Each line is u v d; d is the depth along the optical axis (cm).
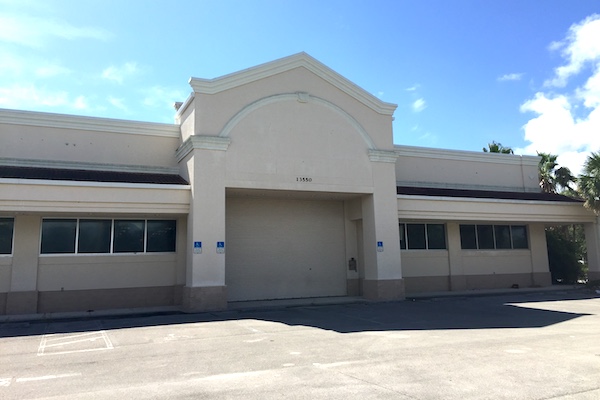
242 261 1958
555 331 1106
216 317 1462
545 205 2333
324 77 1956
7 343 1048
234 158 1741
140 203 1636
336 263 2130
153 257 1802
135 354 902
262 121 1812
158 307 1736
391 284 1930
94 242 1742
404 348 911
